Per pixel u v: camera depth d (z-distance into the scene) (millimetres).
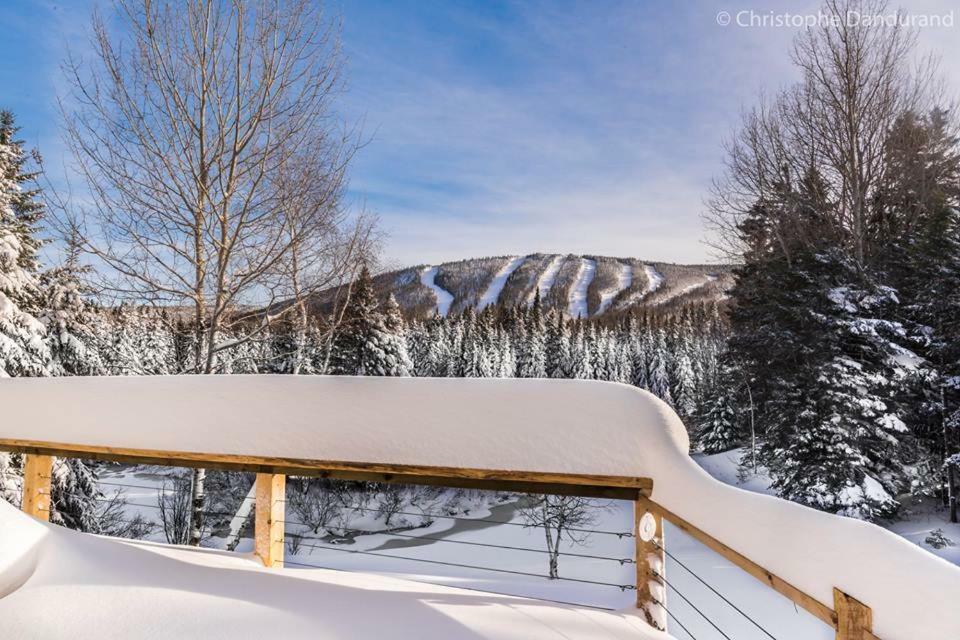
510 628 1967
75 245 7516
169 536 16531
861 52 18219
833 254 18844
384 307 27203
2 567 1810
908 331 19234
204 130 7648
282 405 3080
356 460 2857
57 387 3613
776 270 20781
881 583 1072
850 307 18000
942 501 19156
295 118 8203
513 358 51250
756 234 21297
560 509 19281
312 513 25328
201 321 7867
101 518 16141
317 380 3129
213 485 18734
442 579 10484
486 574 18562
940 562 1005
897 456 18922
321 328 9602
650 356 51219
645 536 2398
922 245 18719
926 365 18297
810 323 19500
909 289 19562
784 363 20781
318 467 2918
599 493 2590
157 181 7652
